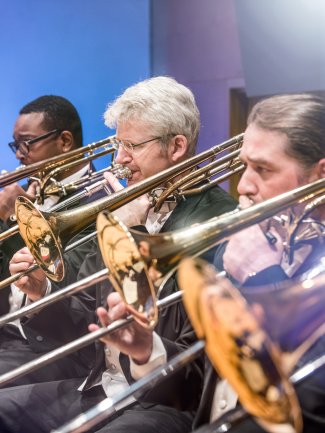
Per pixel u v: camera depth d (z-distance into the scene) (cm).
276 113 258
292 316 210
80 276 357
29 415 324
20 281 354
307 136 255
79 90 656
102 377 321
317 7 501
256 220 240
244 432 224
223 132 602
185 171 364
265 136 259
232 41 594
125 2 636
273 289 214
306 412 219
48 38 659
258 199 262
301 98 260
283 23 511
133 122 364
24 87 666
